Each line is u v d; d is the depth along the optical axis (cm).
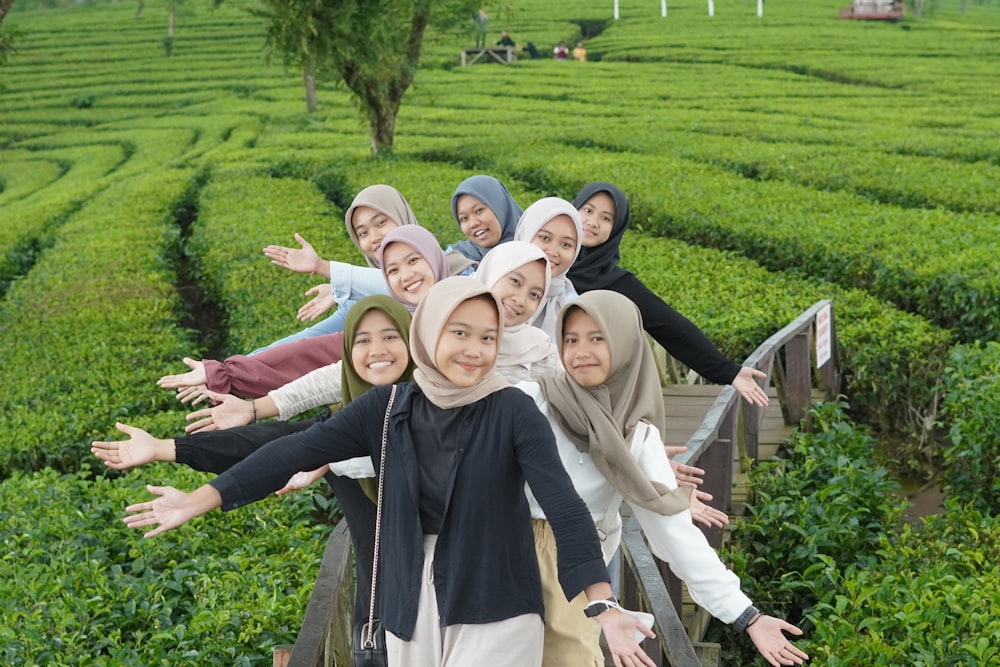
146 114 4419
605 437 316
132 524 288
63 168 3553
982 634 471
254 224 1666
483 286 294
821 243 1261
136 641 566
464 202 494
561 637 315
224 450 333
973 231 1309
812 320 902
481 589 291
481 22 4931
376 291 495
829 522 658
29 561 649
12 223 2106
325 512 789
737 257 1386
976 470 745
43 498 732
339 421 304
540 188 2078
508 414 294
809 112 3000
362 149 2656
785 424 875
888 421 985
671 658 361
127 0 7375
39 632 534
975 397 781
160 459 329
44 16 6794
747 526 657
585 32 6016
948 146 2119
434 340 292
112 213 1989
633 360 327
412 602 294
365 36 1986
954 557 612
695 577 322
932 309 1098
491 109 3547
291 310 1148
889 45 4709
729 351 1015
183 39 5875
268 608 546
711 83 3894
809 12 6041
